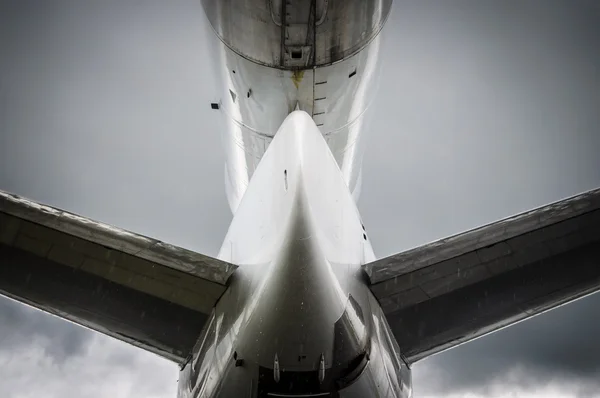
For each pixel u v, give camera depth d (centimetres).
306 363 555
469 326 661
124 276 647
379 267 662
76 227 657
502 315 661
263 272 548
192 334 641
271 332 546
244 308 573
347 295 571
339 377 567
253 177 634
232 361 573
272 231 547
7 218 657
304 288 524
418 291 659
